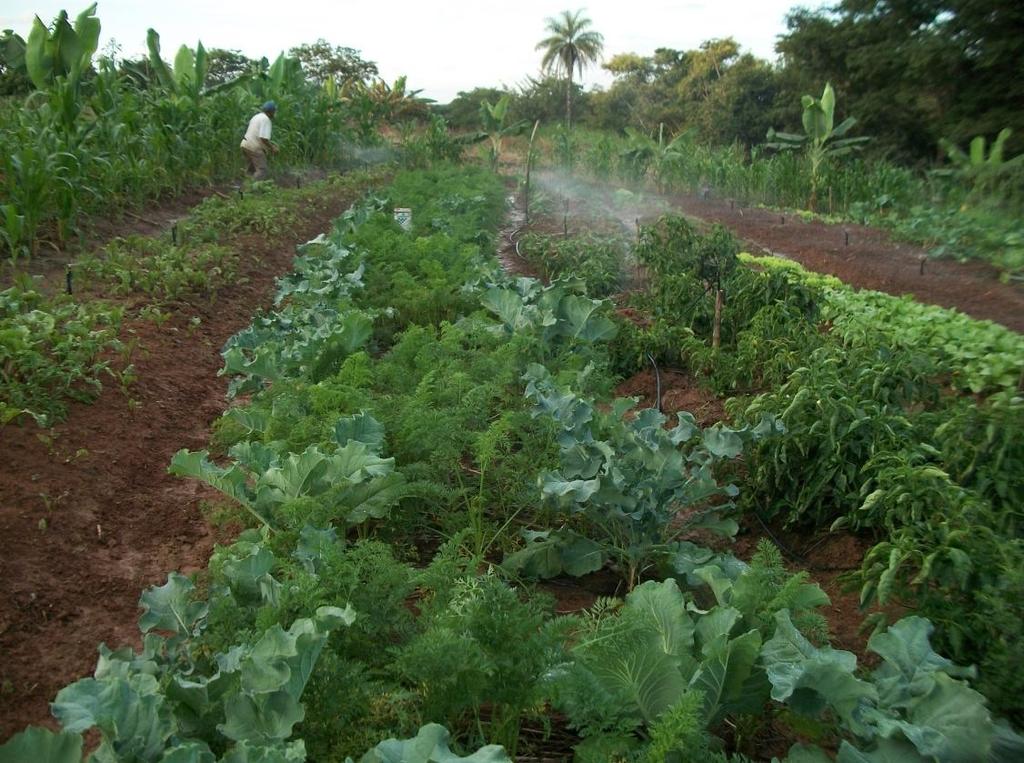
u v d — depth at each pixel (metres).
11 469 4.98
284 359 6.43
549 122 48.62
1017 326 9.34
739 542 5.23
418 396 5.52
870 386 5.64
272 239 11.97
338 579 3.32
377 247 10.17
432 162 24.88
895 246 14.45
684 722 2.69
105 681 2.73
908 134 28.42
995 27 23.70
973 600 3.67
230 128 16.55
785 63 36.84
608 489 4.45
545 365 7.25
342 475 4.38
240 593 3.55
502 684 3.02
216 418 6.61
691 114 44.09
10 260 8.70
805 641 3.07
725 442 4.83
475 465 5.84
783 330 7.47
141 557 4.68
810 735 3.31
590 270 10.79
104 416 5.96
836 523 4.91
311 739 2.87
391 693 3.13
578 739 3.43
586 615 3.55
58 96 11.09
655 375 7.93
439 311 8.92
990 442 4.58
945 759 2.73
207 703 2.93
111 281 8.60
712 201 20.67
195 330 8.09
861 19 28.84
